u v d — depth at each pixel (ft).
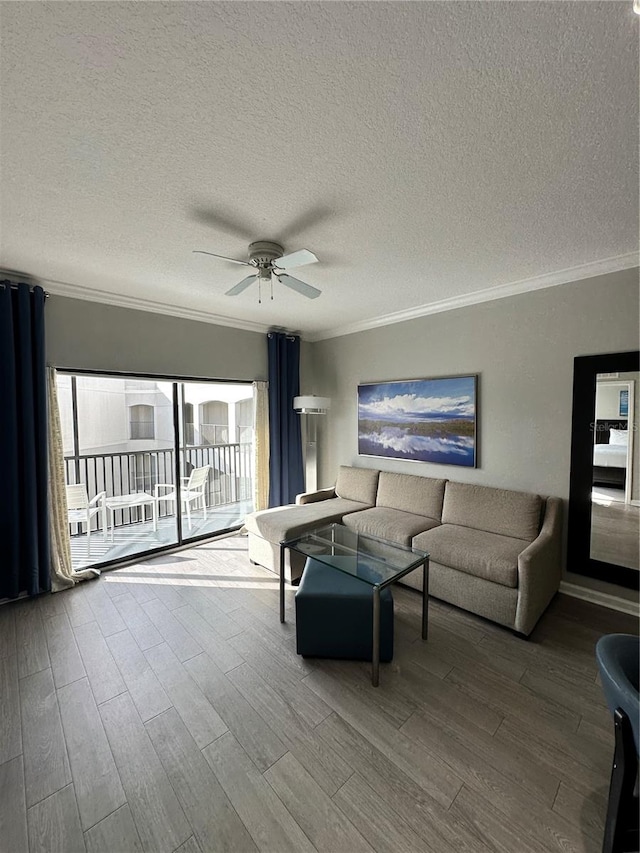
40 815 4.58
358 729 5.78
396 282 10.40
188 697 6.46
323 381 16.79
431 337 12.74
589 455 9.50
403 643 7.93
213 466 17.34
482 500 10.80
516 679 6.84
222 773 5.10
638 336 8.72
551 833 4.34
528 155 5.21
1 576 9.49
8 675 7.00
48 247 8.06
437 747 5.47
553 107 4.34
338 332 15.84
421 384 12.96
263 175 5.65
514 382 10.79
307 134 4.79
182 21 3.35
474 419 11.61
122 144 4.95
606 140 4.90
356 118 4.51
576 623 8.62
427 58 3.74
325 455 16.88
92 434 14.67
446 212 6.73
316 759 5.29
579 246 8.14
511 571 8.09
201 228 7.27
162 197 6.22
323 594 7.36
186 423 16.63
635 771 3.71
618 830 3.83
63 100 4.17
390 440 14.07
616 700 3.80
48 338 10.30
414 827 4.42
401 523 11.18
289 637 8.19
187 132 4.73
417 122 4.59
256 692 6.57
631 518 8.98
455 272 9.67
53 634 8.27
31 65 3.74
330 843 4.26
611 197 6.23
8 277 9.48
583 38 3.52
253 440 15.29
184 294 11.27
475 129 4.71
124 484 15.48
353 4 3.22
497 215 6.83
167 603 9.63
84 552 13.12
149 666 7.25
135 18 3.32
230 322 14.14
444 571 9.37
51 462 10.23
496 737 5.63
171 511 16.63
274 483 15.35
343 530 10.56
